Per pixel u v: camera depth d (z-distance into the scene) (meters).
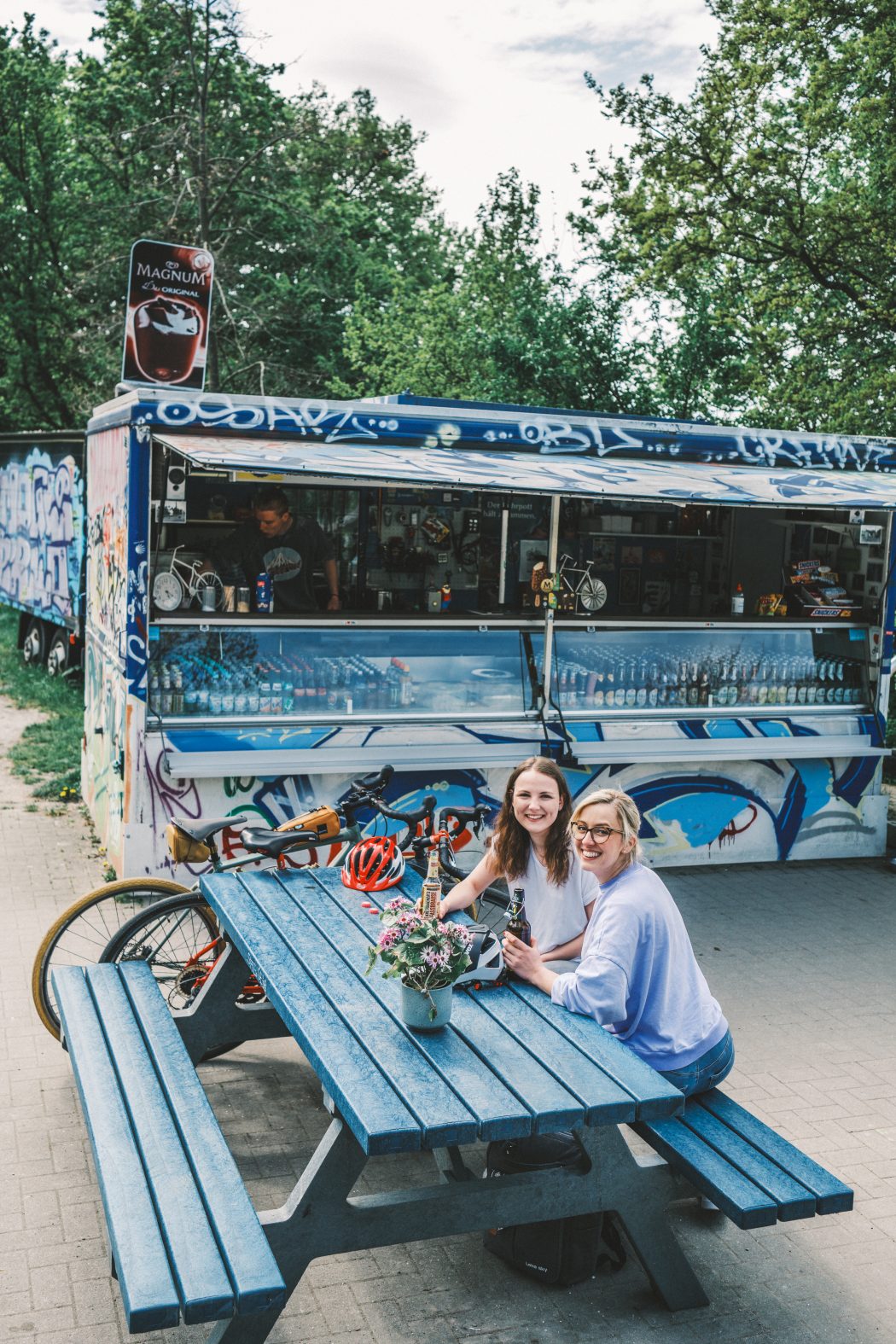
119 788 6.71
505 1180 3.24
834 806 8.15
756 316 15.02
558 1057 3.25
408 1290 3.53
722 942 6.59
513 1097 3.00
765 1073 5.04
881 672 8.19
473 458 6.71
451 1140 2.85
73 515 12.46
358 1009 3.46
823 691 8.19
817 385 14.79
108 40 24.31
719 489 6.75
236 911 4.20
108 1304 3.37
